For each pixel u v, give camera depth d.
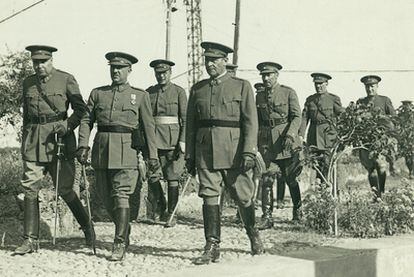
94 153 6.59
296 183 9.06
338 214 8.03
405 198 7.91
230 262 5.74
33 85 6.74
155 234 8.16
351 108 8.22
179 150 9.16
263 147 8.96
